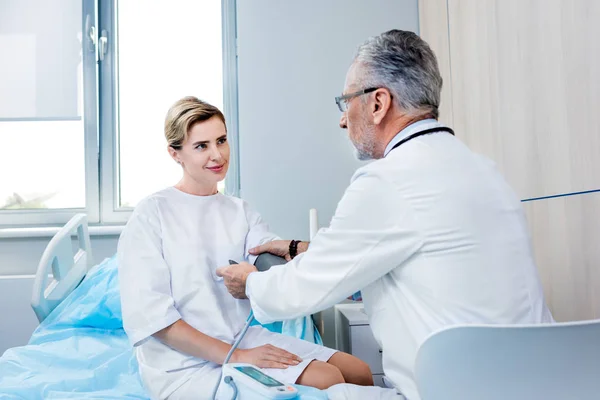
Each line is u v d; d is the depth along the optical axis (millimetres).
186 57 2549
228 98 2504
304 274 909
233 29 2521
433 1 2322
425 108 950
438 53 2295
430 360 670
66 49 2473
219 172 1322
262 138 2424
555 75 1381
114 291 1754
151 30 2549
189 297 1232
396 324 885
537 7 1459
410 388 853
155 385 1144
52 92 2461
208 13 2566
